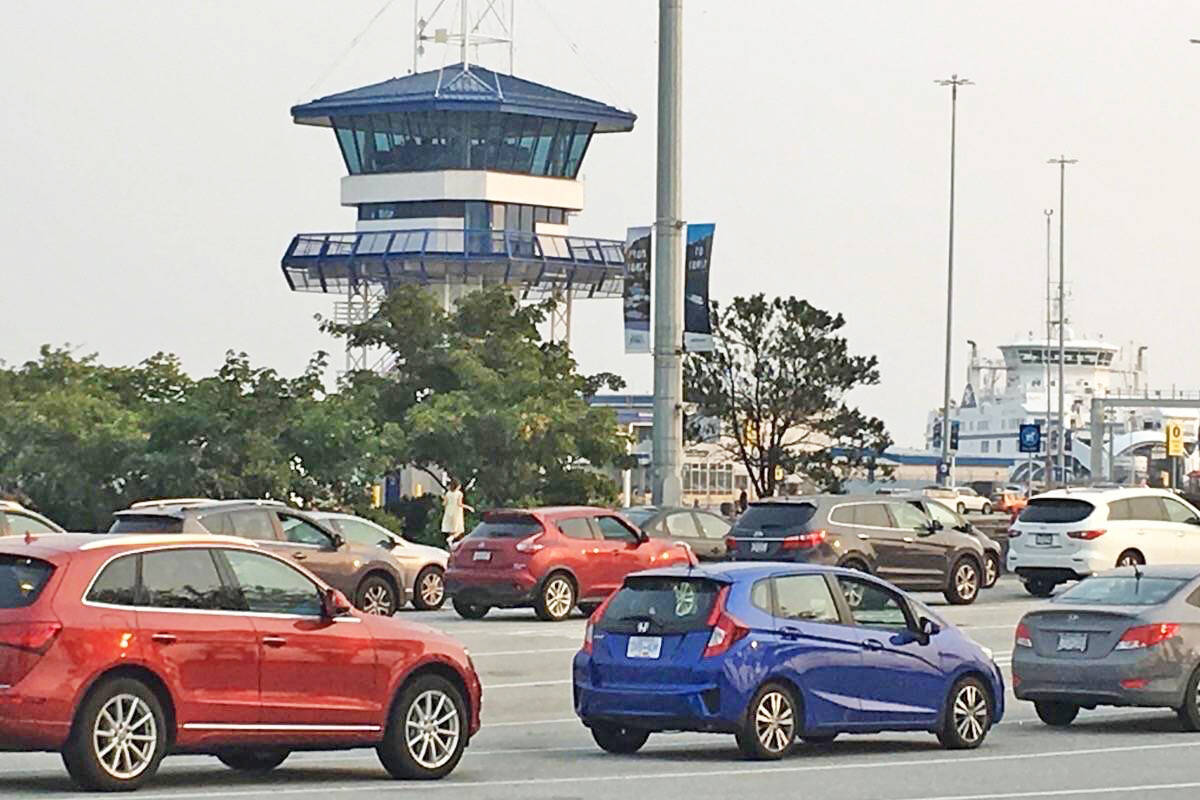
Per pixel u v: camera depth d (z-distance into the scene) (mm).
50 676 15164
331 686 16734
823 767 18422
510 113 84062
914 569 36219
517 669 27984
